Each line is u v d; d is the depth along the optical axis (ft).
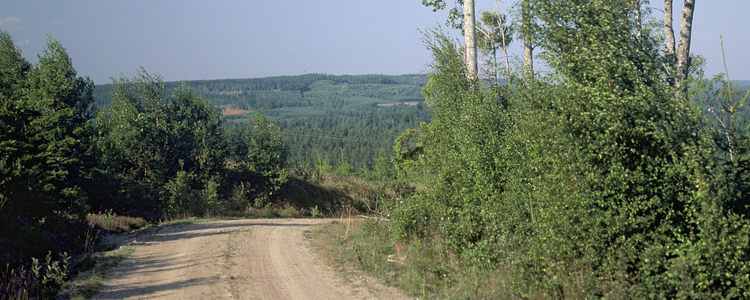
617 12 27.58
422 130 95.91
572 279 22.41
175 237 46.34
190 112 120.47
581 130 23.49
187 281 27.32
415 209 39.83
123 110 111.14
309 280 28.53
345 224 54.60
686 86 25.62
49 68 70.69
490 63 55.16
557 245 22.90
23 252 30.94
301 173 146.92
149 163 111.04
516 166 31.24
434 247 34.53
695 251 19.93
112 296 24.25
